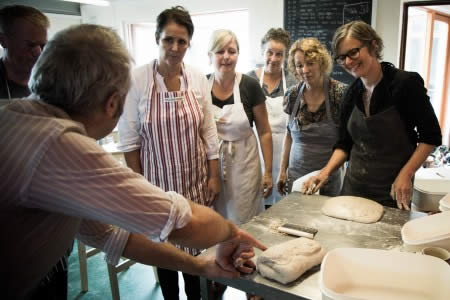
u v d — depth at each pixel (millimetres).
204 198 1732
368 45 1345
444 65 4129
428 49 3859
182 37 1480
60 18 4355
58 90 605
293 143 2102
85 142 575
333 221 1252
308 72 1799
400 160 1468
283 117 2461
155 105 1543
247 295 1915
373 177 1538
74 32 621
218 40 1773
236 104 1861
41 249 662
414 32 4023
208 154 1760
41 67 606
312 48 1781
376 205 1335
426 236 988
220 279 936
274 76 2531
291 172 2109
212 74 1929
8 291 652
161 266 889
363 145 1554
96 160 568
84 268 2107
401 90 1367
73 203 559
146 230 597
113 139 3131
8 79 1310
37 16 1241
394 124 1424
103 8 4355
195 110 1599
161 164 1597
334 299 733
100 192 561
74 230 759
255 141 1984
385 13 2797
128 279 2258
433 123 1347
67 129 567
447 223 1021
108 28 667
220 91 1916
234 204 1954
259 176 2002
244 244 880
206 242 700
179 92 1566
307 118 1948
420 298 804
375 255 892
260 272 913
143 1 4039
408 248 990
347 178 1688
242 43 3998
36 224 625
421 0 2916
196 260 922
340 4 2906
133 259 866
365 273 879
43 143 545
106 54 612
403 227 1079
